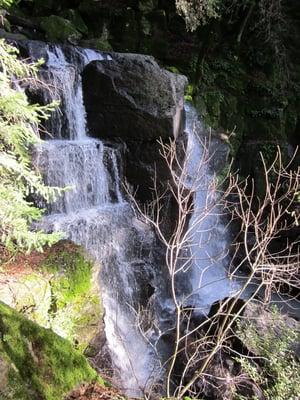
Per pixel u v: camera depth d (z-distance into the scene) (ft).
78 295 16.99
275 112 45.19
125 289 25.70
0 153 13.42
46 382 8.46
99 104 30.53
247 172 42.98
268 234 14.84
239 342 18.29
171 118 29.63
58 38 38.81
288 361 17.63
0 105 12.15
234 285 31.09
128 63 30.30
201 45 45.01
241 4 44.68
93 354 17.37
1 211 12.96
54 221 23.77
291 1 55.57
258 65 48.91
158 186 29.86
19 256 17.30
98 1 45.34
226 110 44.42
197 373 12.72
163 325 25.66
